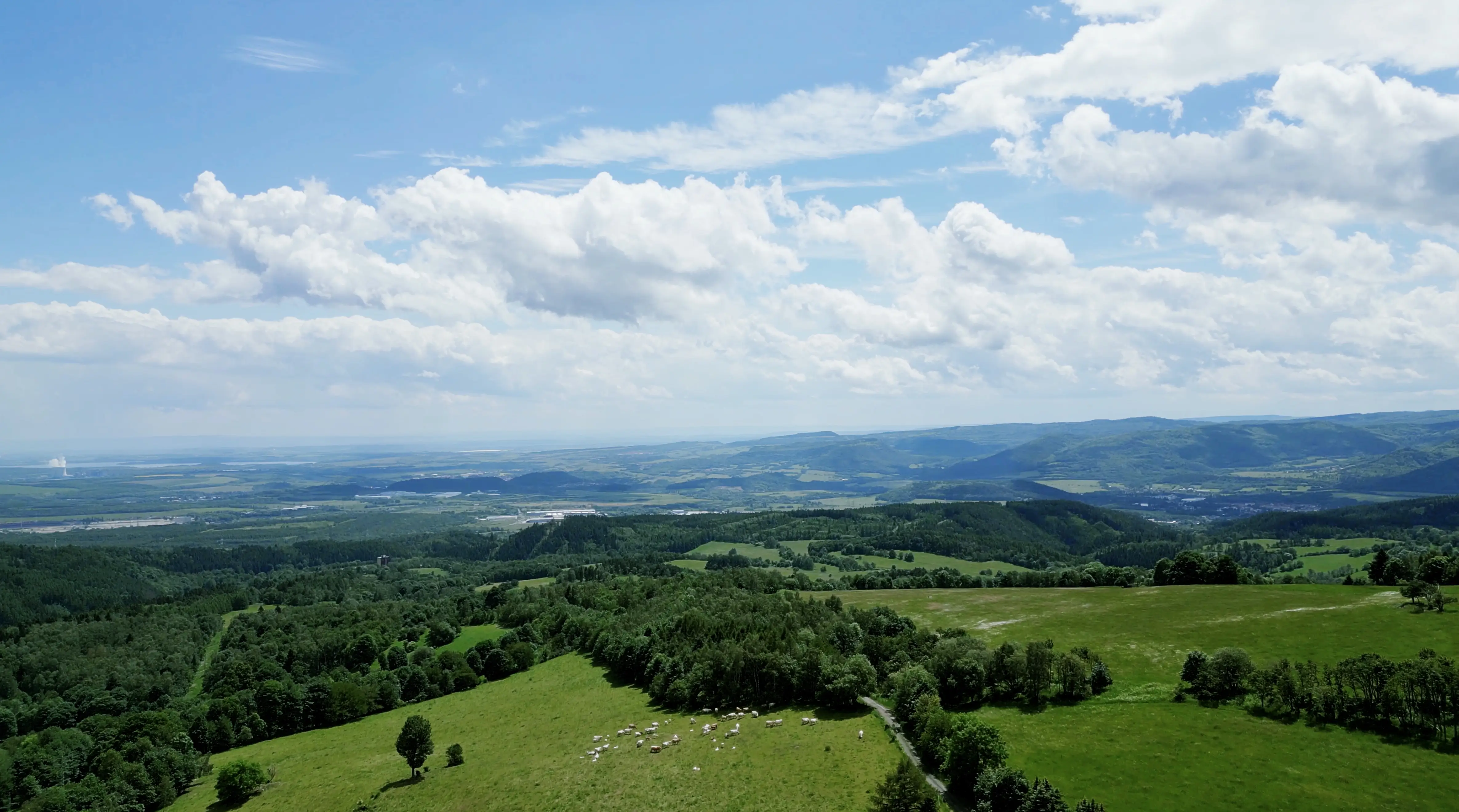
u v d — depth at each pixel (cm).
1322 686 7500
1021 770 7031
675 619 13475
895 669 10206
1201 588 13562
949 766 6969
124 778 9938
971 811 6538
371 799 9162
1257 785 6334
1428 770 6272
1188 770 6706
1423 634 8994
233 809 9519
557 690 12900
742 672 10594
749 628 12412
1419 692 6912
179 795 10269
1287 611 10775
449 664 14675
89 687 14988
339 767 10575
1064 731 7831
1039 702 8744
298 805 9394
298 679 15100
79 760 11300
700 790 7962
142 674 15562
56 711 13912
